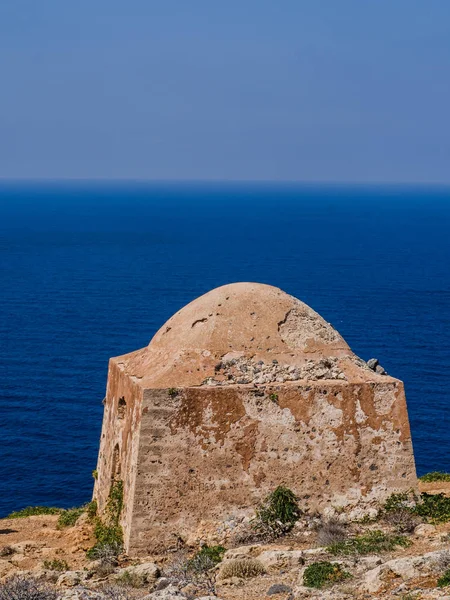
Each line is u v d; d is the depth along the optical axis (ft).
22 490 152.15
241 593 58.80
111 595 59.00
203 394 74.43
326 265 509.35
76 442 178.29
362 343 278.67
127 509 74.43
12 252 569.23
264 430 75.87
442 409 202.39
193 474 74.08
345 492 77.30
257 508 75.15
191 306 82.99
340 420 77.77
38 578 65.26
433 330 304.71
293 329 81.05
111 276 446.60
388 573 56.70
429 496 80.33
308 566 61.52
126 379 79.61
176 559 69.21
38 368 242.37
